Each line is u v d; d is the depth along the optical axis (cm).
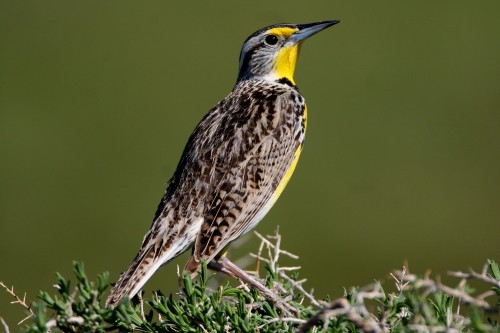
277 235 824
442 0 3130
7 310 1875
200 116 2636
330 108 2619
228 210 959
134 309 737
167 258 938
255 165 991
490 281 621
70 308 688
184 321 721
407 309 691
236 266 966
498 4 3059
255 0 3169
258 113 1023
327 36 2947
